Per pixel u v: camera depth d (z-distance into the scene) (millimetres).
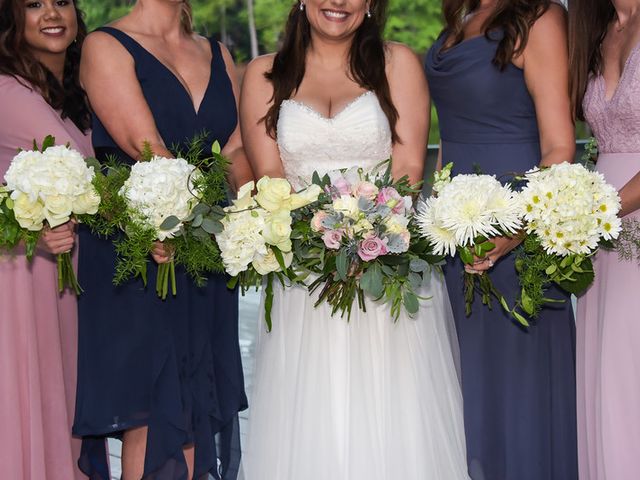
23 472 3039
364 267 2613
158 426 2975
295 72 3002
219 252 2688
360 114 2930
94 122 3045
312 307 2875
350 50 2984
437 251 2639
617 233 2592
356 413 2818
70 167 2602
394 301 2643
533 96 2998
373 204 2535
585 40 2920
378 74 2961
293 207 2578
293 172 2984
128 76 2953
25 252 2887
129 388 2967
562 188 2568
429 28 15664
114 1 15062
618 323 2906
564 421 3186
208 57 3203
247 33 16594
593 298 3010
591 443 3064
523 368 3133
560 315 3156
